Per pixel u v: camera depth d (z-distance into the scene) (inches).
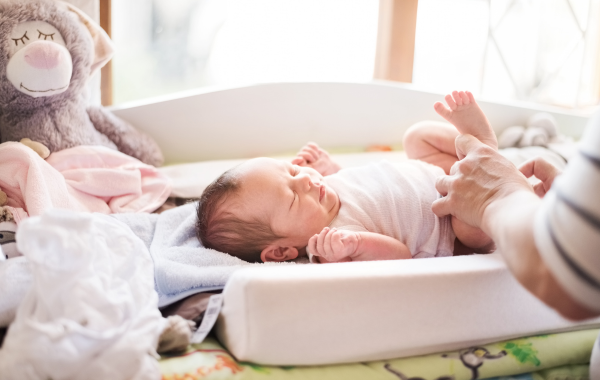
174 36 70.4
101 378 24.1
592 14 73.6
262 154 62.4
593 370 30.0
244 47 70.6
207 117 59.5
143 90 71.7
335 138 64.2
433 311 28.9
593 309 20.8
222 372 27.1
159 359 28.2
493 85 73.4
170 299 34.1
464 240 37.7
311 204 39.5
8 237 36.9
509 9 71.2
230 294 28.8
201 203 41.1
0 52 43.1
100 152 48.5
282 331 27.3
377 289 27.8
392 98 64.2
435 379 28.8
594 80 76.2
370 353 28.7
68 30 45.8
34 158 40.3
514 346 31.2
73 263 25.8
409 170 42.3
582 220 19.3
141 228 41.8
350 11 69.2
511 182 29.7
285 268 28.6
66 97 48.3
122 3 67.9
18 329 24.8
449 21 70.7
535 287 22.7
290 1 68.9
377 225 39.3
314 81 61.9
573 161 20.6
